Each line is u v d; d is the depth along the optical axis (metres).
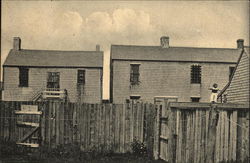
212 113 10.00
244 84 14.52
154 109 11.39
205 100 22.64
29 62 22.45
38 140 11.45
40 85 22.39
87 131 11.46
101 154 11.22
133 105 11.51
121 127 11.47
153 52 23.12
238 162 10.00
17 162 9.94
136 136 11.45
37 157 10.48
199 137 9.96
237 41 17.38
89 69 22.62
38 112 11.54
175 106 9.99
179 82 22.55
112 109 11.50
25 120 11.66
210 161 9.93
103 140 11.44
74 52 23.69
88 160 10.40
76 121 11.48
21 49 23.33
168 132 10.16
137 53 22.92
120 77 22.45
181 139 9.91
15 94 22.31
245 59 14.57
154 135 11.27
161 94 22.48
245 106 10.14
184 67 22.64
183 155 9.88
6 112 11.72
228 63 22.69
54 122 11.52
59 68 22.50
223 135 10.03
